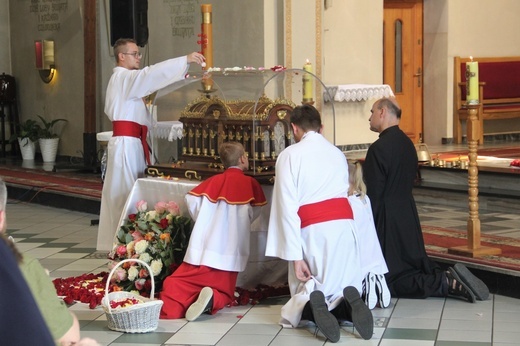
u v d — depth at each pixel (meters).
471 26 15.62
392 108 6.56
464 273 6.36
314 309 5.50
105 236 7.89
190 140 7.31
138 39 12.12
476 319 5.89
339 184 5.89
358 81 14.50
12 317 1.80
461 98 15.48
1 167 14.80
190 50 13.34
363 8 14.48
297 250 5.75
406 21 15.52
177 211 6.75
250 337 5.60
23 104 16.70
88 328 5.86
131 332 5.71
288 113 6.87
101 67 14.36
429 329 5.68
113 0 12.09
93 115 14.33
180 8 13.44
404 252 6.45
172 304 6.11
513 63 15.95
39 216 11.02
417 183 11.05
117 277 6.65
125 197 7.71
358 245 5.95
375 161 6.45
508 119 16.02
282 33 12.39
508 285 6.50
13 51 16.84
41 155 16.30
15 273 1.84
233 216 6.29
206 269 6.21
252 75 6.96
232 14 12.70
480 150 13.62
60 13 15.51
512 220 9.28
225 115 6.94
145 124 7.79
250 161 6.75
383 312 6.11
